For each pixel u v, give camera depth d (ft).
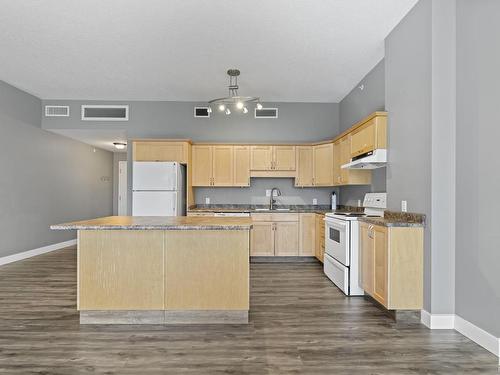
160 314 9.37
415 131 9.75
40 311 10.23
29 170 18.83
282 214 18.10
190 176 18.66
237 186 19.29
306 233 18.03
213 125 20.02
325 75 15.58
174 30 11.32
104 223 9.36
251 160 19.07
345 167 14.06
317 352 7.59
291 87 17.33
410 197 10.00
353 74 15.47
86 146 25.05
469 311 8.35
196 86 17.28
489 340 7.66
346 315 9.94
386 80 11.73
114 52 13.12
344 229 12.16
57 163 21.48
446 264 8.92
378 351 7.64
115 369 6.84
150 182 17.35
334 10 10.09
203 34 11.60
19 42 12.26
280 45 12.45
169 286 9.34
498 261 7.43
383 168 13.89
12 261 17.46
